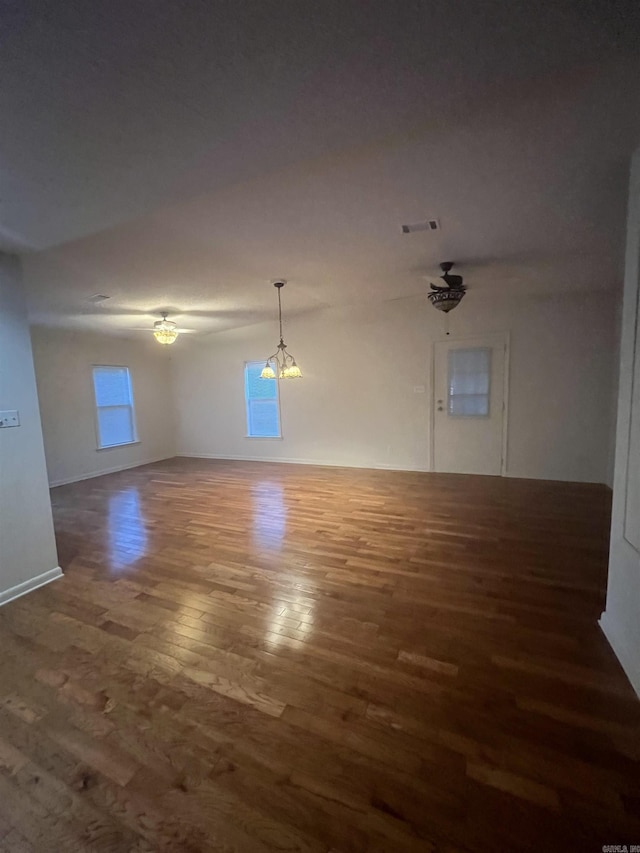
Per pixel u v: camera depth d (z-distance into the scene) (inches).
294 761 55.2
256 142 59.2
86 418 237.3
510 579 101.7
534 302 190.9
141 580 107.7
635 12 38.9
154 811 49.4
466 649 76.4
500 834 45.6
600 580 100.0
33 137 55.1
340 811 48.7
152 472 247.1
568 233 106.6
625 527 71.2
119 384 260.5
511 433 202.5
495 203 88.6
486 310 199.9
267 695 66.9
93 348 241.9
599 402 184.7
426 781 51.8
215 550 125.3
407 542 126.6
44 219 81.4
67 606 96.2
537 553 116.0
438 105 53.9
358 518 150.3
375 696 65.9
